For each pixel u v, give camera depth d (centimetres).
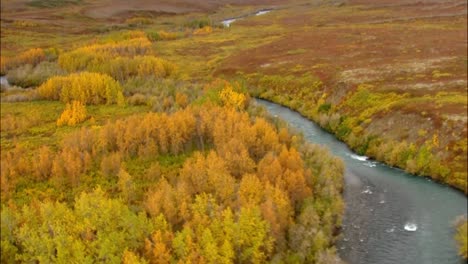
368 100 8762
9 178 6225
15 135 8662
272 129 6956
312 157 6481
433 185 6119
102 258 4238
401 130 7288
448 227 5191
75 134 7281
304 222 4962
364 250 4944
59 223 4425
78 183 6109
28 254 4338
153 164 6538
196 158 6366
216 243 4397
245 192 5041
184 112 7506
